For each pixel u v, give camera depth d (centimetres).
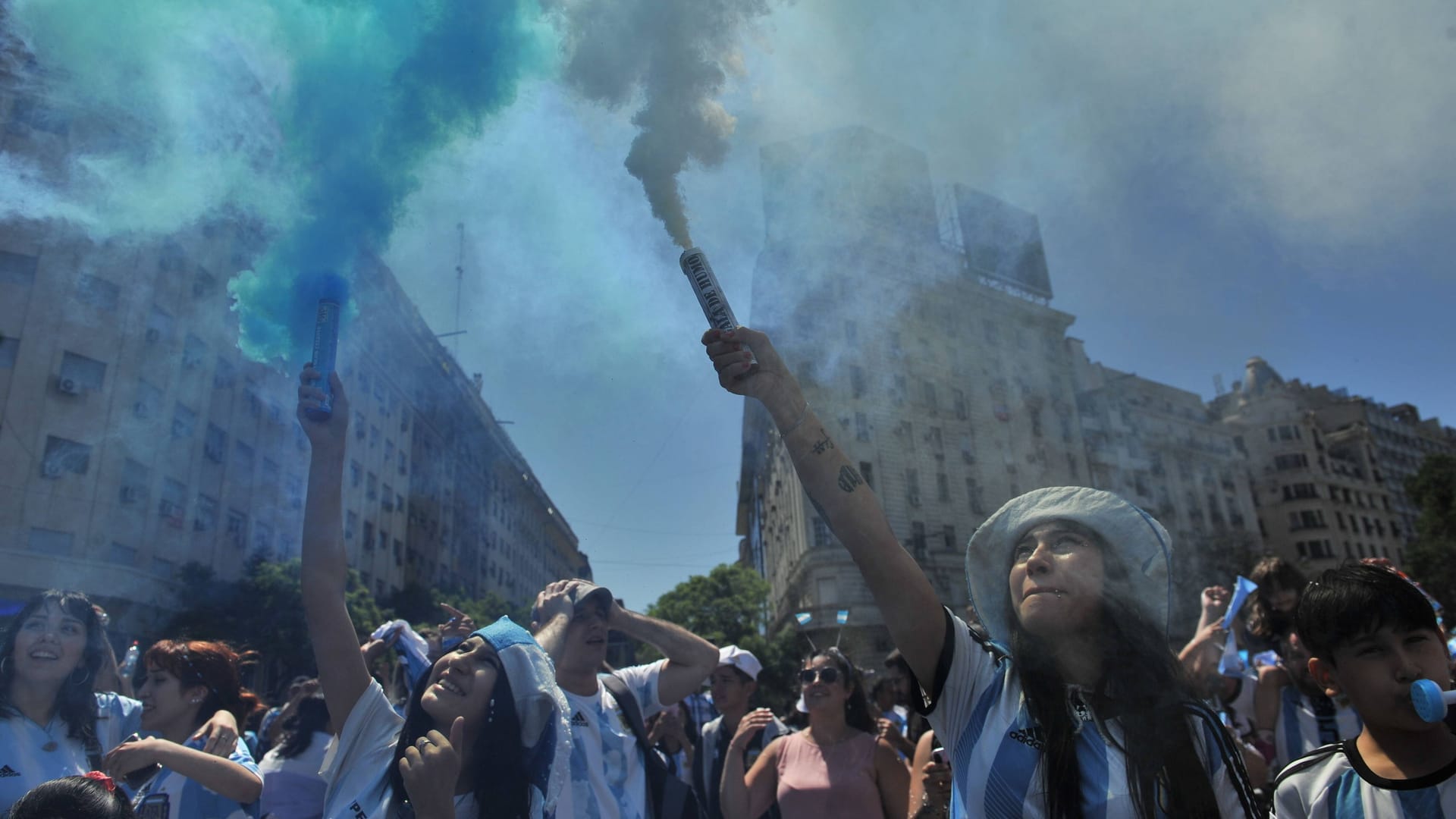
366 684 224
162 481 1786
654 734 429
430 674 226
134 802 281
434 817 172
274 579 1902
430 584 3102
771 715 392
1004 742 158
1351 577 184
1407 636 175
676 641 323
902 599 169
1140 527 168
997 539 182
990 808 155
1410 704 172
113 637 1653
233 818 292
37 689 257
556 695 229
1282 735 340
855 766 327
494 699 222
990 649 172
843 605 3020
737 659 443
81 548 1582
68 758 259
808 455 175
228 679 330
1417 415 8662
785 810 328
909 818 272
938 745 279
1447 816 166
